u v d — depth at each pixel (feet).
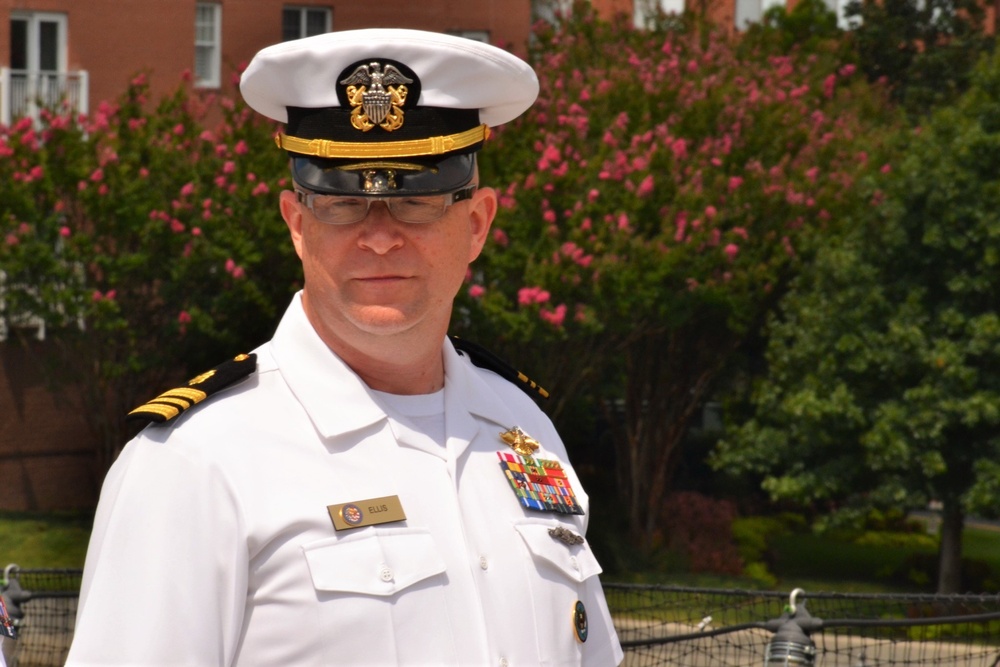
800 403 48.21
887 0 80.02
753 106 49.96
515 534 7.27
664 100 49.11
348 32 7.04
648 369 56.95
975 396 45.42
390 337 6.88
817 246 50.03
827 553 62.90
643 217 43.80
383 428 7.01
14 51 56.85
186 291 47.67
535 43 59.00
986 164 46.88
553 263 41.19
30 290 48.65
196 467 6.43
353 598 6.38
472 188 7.11
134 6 57.67
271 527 6.39
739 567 56.44
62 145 45.85
